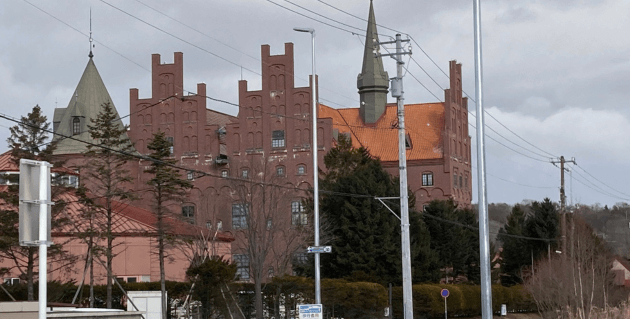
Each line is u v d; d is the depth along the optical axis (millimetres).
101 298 57969
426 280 71438
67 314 23188
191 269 52781
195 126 98812
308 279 57812
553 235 90562
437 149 106188
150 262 68125
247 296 58375
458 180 108938
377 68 113875
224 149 98812
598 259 75688
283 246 73875
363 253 67562
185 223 74875
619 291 82812
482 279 25766
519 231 93812
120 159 56156
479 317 76625
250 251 63938
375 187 69500
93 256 56906
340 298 57281
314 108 41312
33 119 52094
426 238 72438
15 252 56312
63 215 61094
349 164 90562
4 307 22328
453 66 110375
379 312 59594
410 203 71750
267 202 70250
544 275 71312
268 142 96125
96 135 54938
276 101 96562
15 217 50938
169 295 57281
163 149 56062
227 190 94000
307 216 73312
